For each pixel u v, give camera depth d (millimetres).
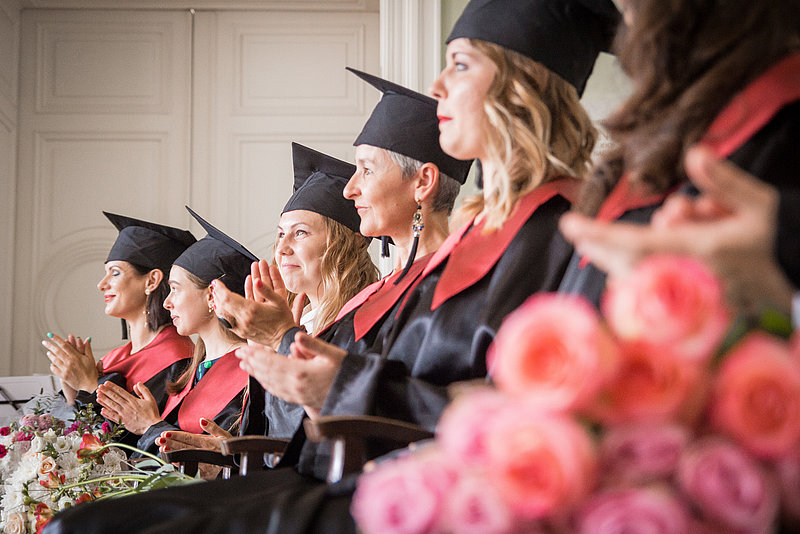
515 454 627
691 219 756
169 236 4195
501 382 669
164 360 3936
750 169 992
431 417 1446
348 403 1482
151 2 6348
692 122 1031
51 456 2516
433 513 660
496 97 1647
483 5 1688
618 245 721
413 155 2254
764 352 647
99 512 1270
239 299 1823
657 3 1068
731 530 626
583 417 647
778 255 842
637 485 631
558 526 642
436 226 2260
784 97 1011
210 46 6375
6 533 2418
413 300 1748
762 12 1038
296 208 2891
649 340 644
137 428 3123
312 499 1166
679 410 641
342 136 6316
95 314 6168
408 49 3889
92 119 6297
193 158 6277
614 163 1198
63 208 6227
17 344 6086
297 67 6371
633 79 1135
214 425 2410
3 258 6008
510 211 1623
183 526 1140
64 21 6371
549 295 1508
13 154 6164
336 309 2799
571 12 1673
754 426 628
